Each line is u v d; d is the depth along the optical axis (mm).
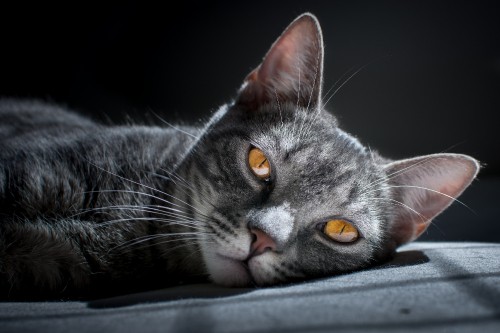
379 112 863
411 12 887
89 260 519
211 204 522
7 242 500
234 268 504
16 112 654
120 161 547
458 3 880
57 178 520
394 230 571
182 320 416
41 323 423
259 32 911
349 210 532
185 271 539
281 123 548
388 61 882
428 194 567
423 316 407
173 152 564
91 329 412
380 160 580
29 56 860
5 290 504
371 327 399
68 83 860
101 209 525
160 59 904
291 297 441
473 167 549
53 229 509
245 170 528
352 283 463
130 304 452
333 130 560
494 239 614
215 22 920
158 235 522
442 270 475
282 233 500
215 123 563
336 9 895
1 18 857
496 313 408
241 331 401
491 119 860
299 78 564
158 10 915
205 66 905
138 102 879
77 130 590
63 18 879
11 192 509
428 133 856
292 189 521
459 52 882
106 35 893
